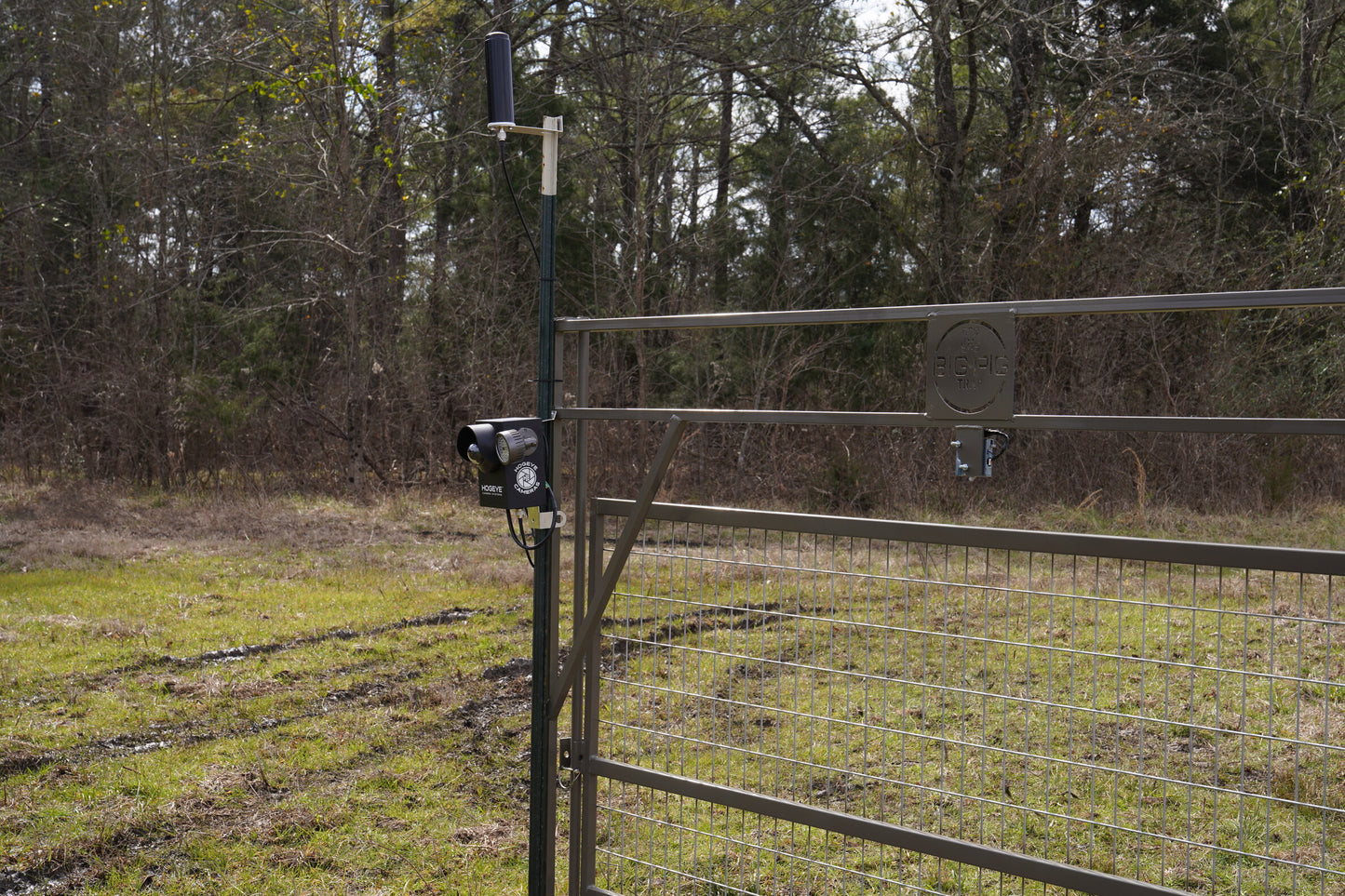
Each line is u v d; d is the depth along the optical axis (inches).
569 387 730.2
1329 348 567.2
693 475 657.0
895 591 295.1
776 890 130.8
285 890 146.3
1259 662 247.0
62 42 807.1
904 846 104.7
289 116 722.8
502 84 124.5
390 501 616.1
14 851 158.1
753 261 808.9
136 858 157.2
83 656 277.0
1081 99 759.7
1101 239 657.0
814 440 619.5
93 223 889.5
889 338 730.8
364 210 704.4
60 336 840.9
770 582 305.4
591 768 128.7
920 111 789.2
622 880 144.7
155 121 791.1
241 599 352.8
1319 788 176.6
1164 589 316.5
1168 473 510.3
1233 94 730.8
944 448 555.2
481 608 338.0
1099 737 201.2
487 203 825.5
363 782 187.9
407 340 756.6
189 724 221.8
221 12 777.6
